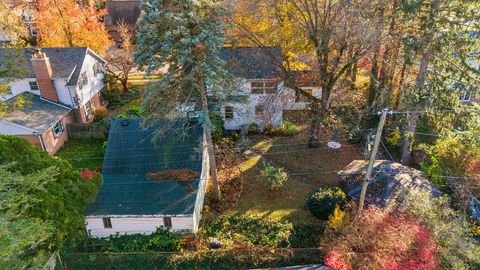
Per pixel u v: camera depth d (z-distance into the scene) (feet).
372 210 48.39
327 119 77.61
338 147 74.95
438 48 61.31
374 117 81.35
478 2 58.18
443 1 59.62
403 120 68.13
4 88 67.10
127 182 60.34
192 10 48.75
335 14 64.59
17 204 38.58
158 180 60.49
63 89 86.99
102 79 104.88
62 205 45.19
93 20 107.55
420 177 60.70
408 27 66.28
